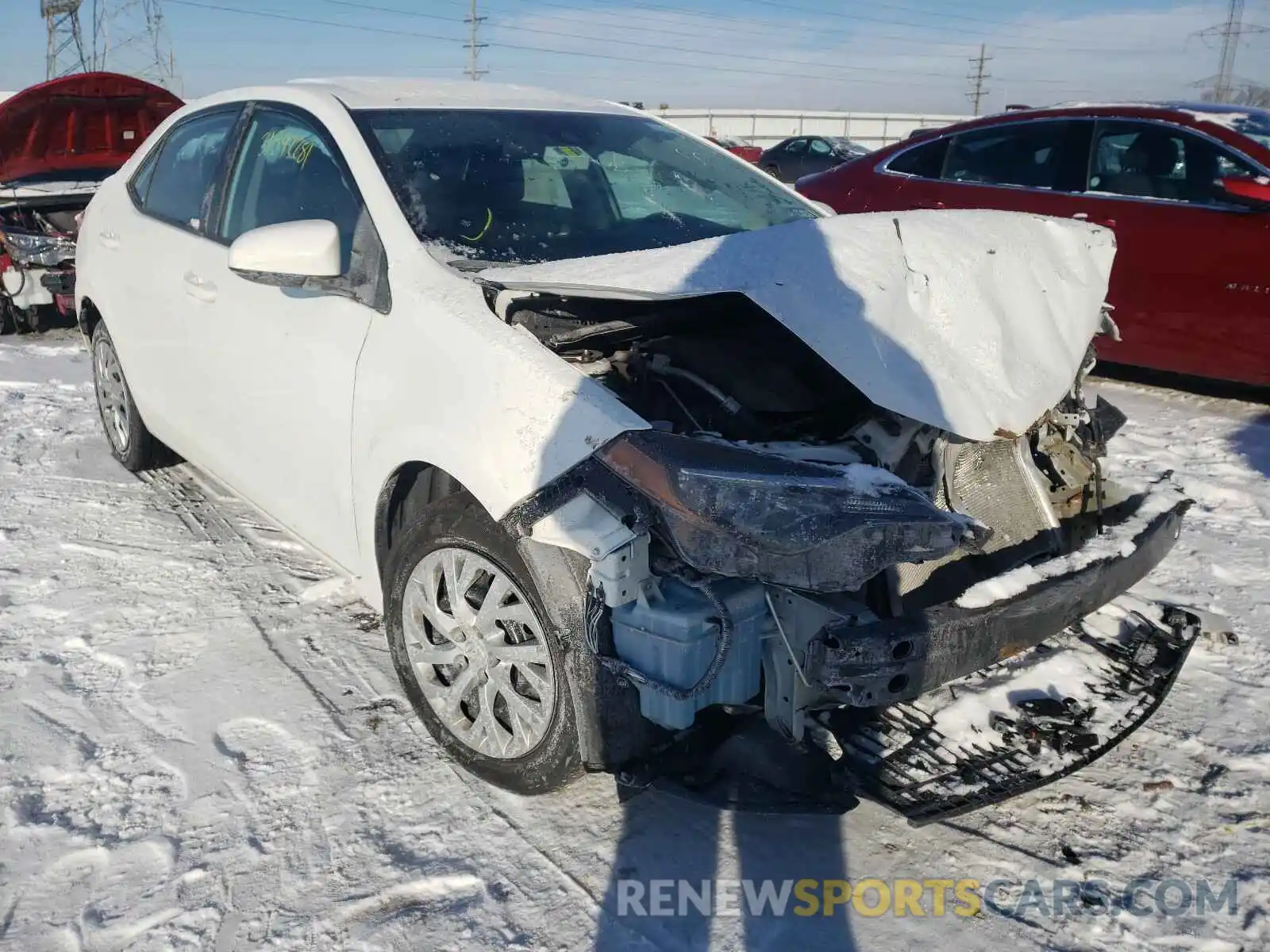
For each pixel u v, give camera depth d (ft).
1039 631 7.11
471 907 7.00
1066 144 19.83
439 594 8.29
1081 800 8.16
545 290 7.63
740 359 8.48
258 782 8.19
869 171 22.90
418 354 8.00
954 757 7.23
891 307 7.41
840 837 7.75
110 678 9.61
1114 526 8.19
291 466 9.83
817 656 6.42
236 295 10.34
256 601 11.13
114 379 14.58
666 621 6.57
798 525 6.22
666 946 6.70
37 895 7.03
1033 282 8.34
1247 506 14.17
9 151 25.52
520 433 7.09
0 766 8.33
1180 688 9.66
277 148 10.56
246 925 6.80
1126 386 20.43
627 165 11.02
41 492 14.20
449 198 9.37
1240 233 17.20
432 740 8.76
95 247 13.97
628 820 7.87
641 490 6.54
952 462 7.69
